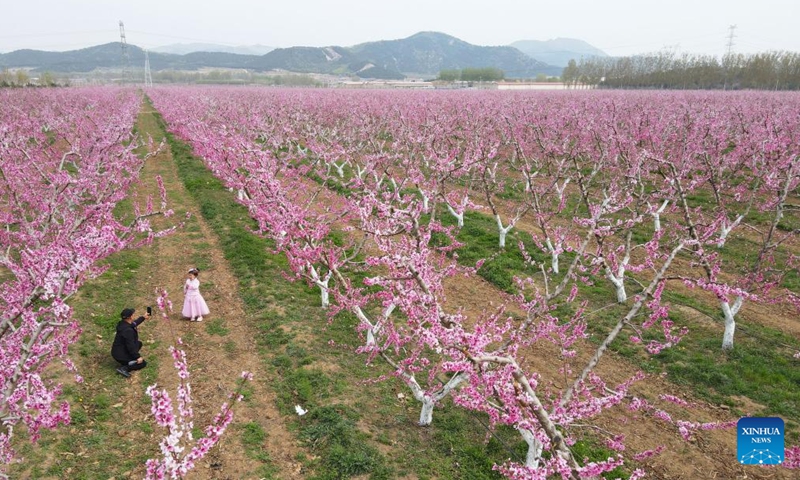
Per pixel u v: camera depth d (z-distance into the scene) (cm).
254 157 1545
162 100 5853
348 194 2131
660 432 828
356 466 725
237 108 3906
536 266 1460
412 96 5509
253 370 974
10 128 2092
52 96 4956
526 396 449
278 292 1312
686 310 1183
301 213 1135
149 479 406
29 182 1395
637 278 1362
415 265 659
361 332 1059
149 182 2514
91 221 1026
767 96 4712
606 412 881
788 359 988
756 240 1585
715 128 2234
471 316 1213
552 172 2298
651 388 935
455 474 722
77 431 787
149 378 948
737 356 1002
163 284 1384
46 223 1009
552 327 823
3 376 536
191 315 1171
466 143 2452
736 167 2075
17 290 747
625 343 1077
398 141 2623
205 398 892
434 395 808
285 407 865
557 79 17238
